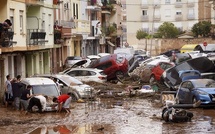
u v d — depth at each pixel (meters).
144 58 70.06
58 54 61.59
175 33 114.62
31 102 29.92
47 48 52.78
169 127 23.88
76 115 28.92
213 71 41.00
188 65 40.72
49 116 28.62
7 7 38.78
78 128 24.19
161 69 45.28
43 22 51.62
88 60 53.16
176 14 127.38
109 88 42.78
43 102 29.84
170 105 29.59
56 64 60.41
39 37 46.94
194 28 110.75
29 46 44.03
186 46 83.62
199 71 40.78
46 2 52.50
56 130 23.67
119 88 43.09
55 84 32.50
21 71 45.88
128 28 130.12
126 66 50.28
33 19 48.97
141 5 128.75
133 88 41.25
